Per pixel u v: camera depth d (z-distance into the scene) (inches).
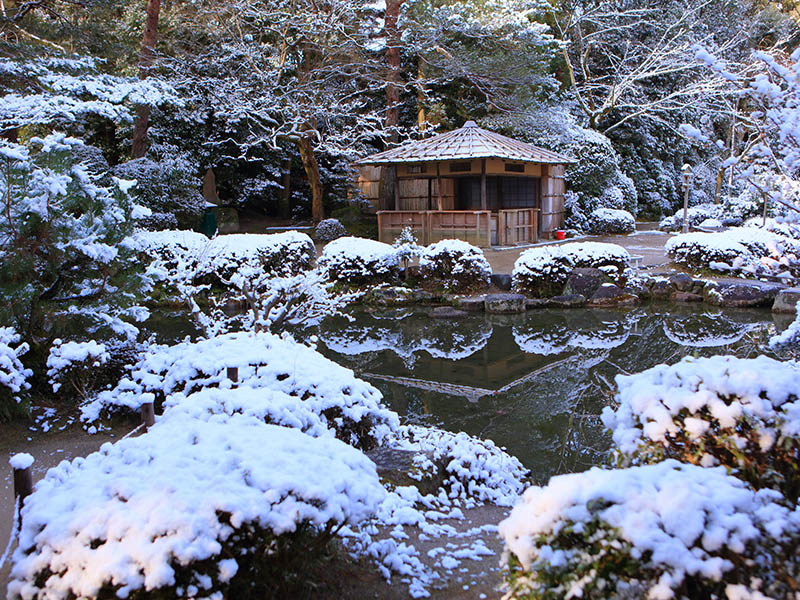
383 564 118.0
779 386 89.8
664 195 1064.2
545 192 742.5
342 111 732.0
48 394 220.7
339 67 719.7
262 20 681.0
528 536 76.0
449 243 499.5
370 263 506.3
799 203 175.2
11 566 114.3
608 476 80.0
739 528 69.5
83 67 518.0
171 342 361.1
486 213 628.7
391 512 148.5
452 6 772.6
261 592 93.2
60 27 538.6
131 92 512.4
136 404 200.2
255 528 87.7
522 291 480.7
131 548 81.0
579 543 74.2
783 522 70.5
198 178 765.3
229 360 192.1
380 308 473.4
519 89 794.2
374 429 181.3
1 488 154.6
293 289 299.1
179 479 92.8
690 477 78.9
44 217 210.2
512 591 78.4
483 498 172.6
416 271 517.3
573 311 450.3
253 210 941.2
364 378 303.3
